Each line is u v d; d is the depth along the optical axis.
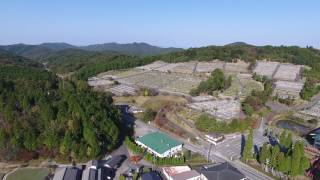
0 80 159.50
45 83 174.88
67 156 120.81
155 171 115.81
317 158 126.12
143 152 130.75
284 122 185.25
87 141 124.69
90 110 138.12
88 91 172.25
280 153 113.50
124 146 139.38
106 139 131.88
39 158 122.44
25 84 166.25
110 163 117.50
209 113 175.25
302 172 113.12
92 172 107.12
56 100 147.12
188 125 162.38
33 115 133.00
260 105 199.75
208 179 103.44
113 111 155.38
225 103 196.25
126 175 111.06
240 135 156.12
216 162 125.12
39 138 123.31
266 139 152.12
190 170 111.81
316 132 152.50
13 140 120.81
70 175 103.44
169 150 130.00
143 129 163.50
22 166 116.81
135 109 192.38
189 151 132.12
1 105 135.75
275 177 112.88
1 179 107.38
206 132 154.75
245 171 117.69
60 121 130.00
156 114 180.88
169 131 159.25
